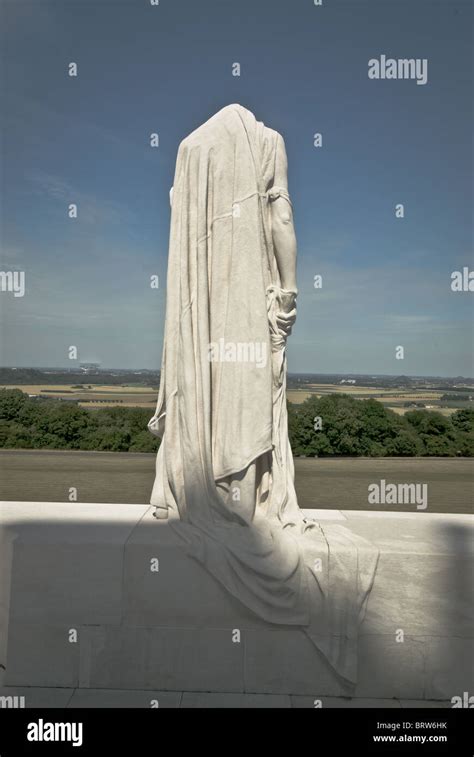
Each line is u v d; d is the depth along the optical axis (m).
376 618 4.61
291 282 5.08
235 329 4.91
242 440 4.82
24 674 4.67
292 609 4.55
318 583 4.56
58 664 4.65
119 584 4.62
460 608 4.58
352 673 4.52
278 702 4.47
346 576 4.58
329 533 5.02
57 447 30.22
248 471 4.82
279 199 5.06
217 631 4.59
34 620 4.67
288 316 5.07
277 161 5.11
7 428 30.11
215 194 5.00
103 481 21.30
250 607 4.52
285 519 4.98
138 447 30.61
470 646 4.57
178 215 5.09
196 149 5.00
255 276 4.91
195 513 4.89
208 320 4.96
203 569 4.59
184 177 5.03
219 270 4.99
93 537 4.75
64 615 4.66
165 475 5.23
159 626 4.61
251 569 4.53
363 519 5.62
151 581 4.61
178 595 4.61
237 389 4.88
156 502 5.24
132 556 4.62
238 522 4.81
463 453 31.38
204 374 4.90
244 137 4.97
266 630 4.56
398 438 30.88
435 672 4.57
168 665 4.60
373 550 4.61
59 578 4.66
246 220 4.93
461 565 4.58
